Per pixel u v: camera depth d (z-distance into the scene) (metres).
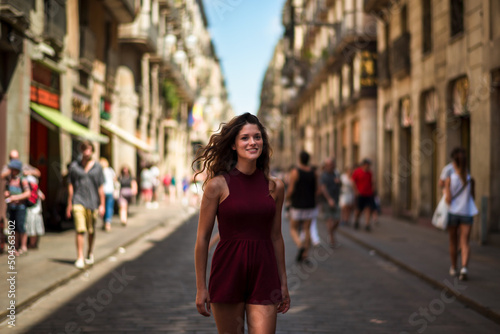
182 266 8.95
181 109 43.44
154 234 14.06
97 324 5.31
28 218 9.62
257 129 3.06
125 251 10.73
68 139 16.23
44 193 15.34
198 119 42.28
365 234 13.48
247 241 2.99
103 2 19.70
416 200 17.00
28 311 5.77
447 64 14.29
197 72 50.84
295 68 43.00
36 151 14.76
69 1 16.05
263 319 2.94
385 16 20.98
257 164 3.16
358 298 6.59
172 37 24.00
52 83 15.05
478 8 12.23
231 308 2.97
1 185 11.71
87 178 8.27
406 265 8.65
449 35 14.17
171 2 31.47
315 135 40.22
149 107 29.91
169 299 6.46
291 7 23.06
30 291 6.39
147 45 25.14
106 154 22.89
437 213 7.66
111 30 21.64
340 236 13.94
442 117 14.74
